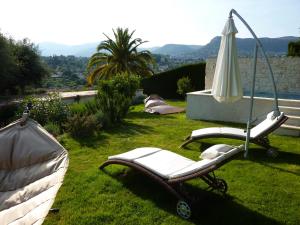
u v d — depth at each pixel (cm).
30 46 2781
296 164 604
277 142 768
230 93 629
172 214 415
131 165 476
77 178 525
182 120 1069
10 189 398
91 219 398
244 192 476
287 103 918
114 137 816
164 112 1234
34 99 988
